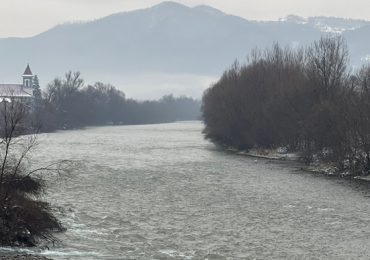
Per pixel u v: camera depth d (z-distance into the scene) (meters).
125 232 35.16
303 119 89.31
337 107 74.62
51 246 30.58
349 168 68.88
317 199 49.28
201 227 37.19
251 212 42.78
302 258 29.86
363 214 42.22
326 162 75.81
